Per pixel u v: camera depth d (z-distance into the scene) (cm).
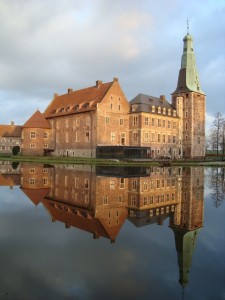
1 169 4306
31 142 9212
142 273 898
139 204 1972
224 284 841
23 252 1060
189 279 866
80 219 1543
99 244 1162
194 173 4391
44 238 1222
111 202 2008
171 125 9550
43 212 1677
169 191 2577
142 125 8425
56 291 779
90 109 7956
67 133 8894
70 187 2619
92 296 757
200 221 1563
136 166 5694
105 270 915
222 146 11869
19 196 2150
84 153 8212
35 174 3644
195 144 10119
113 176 3625
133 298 750
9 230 1325
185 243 1197
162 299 748
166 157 8981
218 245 1183
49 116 9631
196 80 10488
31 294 762
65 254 1047
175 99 10306
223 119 11769
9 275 871
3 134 12225
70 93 9662
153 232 1346
